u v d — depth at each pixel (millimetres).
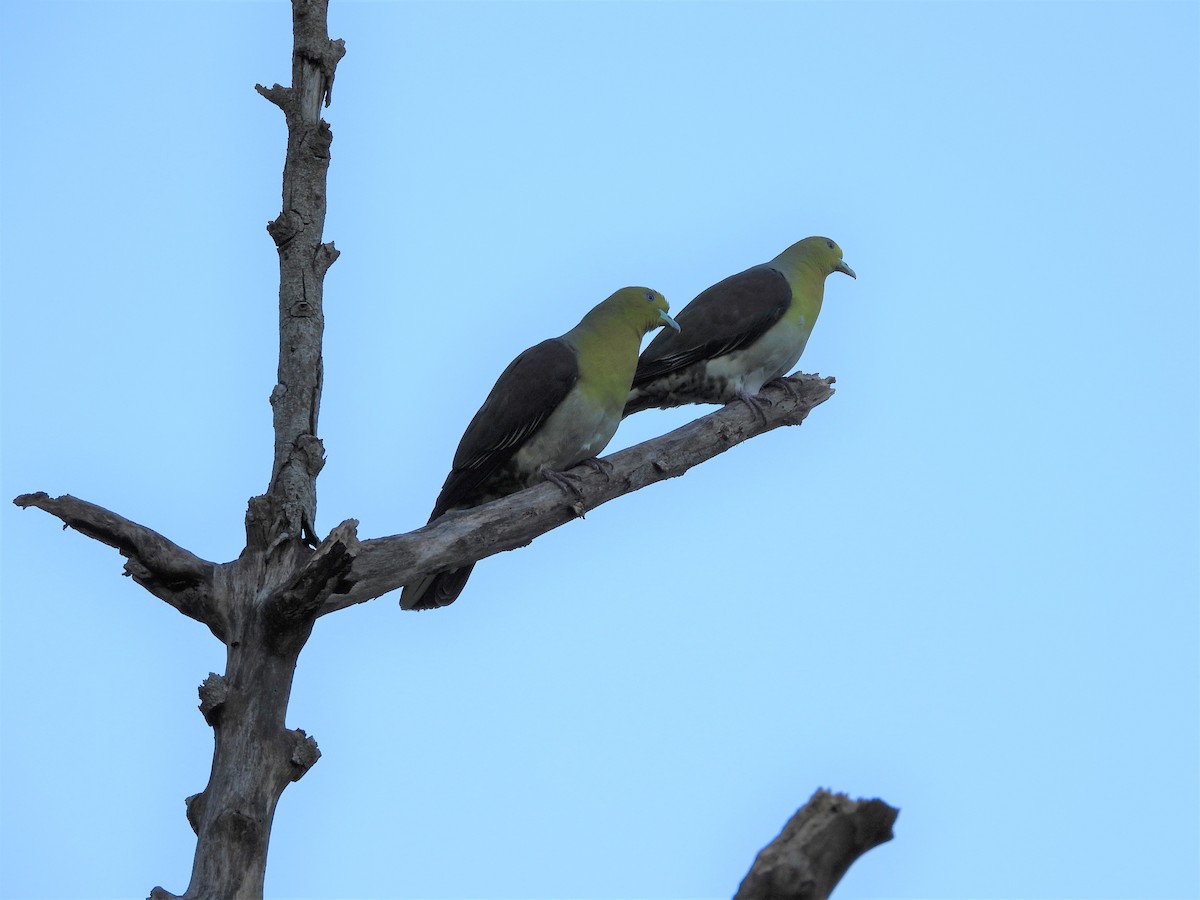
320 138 12758
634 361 14172
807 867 6758
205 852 9922
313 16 12969
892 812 6844
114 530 10414
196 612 10750
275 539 10906
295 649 10664
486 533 11898
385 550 11273
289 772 10328
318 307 12375
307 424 11891
